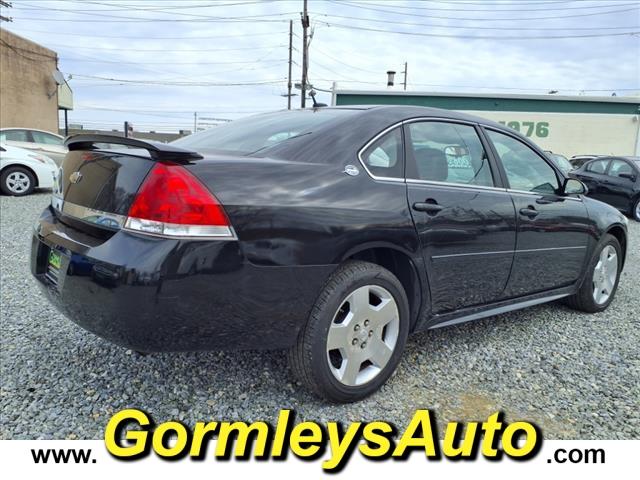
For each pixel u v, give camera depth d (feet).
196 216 6.84
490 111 74.90
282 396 8.82
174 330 6.96
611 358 10.86
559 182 12.65
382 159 9.00
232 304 7.16
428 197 9.23
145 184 6.97
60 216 8.52
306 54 98.73
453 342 11.42
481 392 9.27
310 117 9.86
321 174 8.14
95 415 8.16
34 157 33.58
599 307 13.96
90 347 10.42
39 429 7.77
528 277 11.57
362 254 8.98
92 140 7.93
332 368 8.24
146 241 6.79
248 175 7.44
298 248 7.55
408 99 73.36
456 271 9.82
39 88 78.48
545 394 9.28
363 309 8.45
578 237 12.76
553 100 75.05
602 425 8.38
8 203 29.50
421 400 8.91
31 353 10.09
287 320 7.67
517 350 11.10
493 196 10.53
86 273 7.06
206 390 8.94
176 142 10.69
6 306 12.61
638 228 32.73
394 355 9.04
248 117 11.39
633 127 76.33
